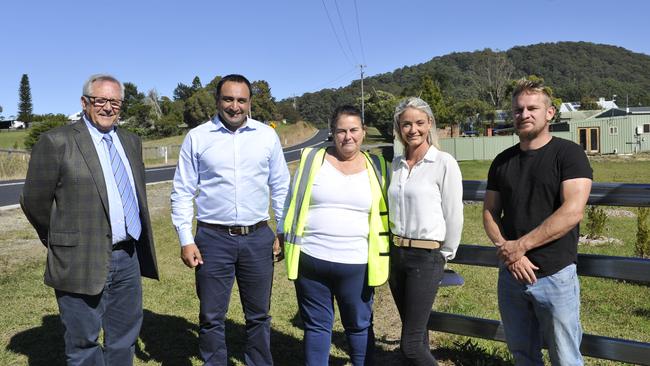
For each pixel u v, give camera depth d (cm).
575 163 270
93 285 310
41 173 303
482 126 5719
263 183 361
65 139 308
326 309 337
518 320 299
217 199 350
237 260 357
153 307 536
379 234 326
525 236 279
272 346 440
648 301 564
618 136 4034
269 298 372
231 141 351
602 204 317
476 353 397
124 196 331
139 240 351
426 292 314
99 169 314
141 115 7531
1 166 2398
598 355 325
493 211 305
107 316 340
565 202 268
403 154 330
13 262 716
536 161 282
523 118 281
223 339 363
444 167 310
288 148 5491
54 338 448
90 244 310
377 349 430
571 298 278
